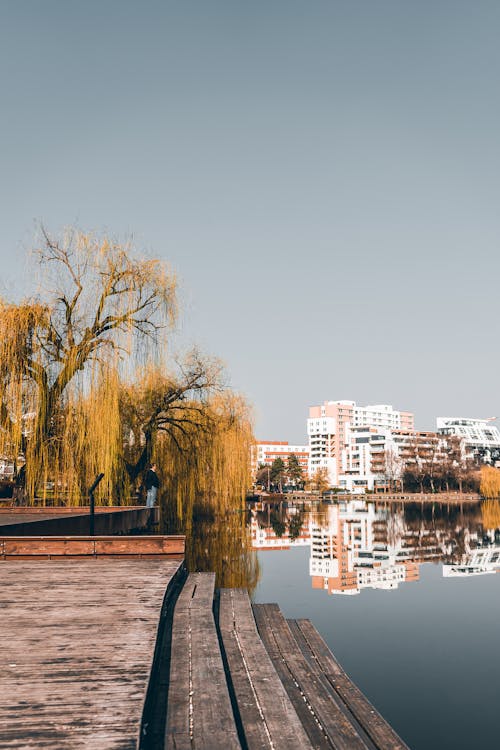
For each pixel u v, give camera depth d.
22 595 8.12
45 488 23.34
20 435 22.27
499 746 7.22
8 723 3.88
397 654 11.11
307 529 42.53
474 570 22.05
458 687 9.32
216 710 4.72
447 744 7.29
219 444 31.98
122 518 20.91
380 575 20.59
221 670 5.68
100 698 4.33
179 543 11.80
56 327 23.27
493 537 36.31
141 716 4.00
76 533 17.09
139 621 6.65
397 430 197.50
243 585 18.17
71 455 22.83
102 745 3.56
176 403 31.73
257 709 5.21
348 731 5.83
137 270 24.91
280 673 7.44
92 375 23.36
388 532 40.12
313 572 20.89
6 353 21.89
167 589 8.62
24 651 5.51
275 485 171.38
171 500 31.25
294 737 4.65
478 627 13.12
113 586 8.77
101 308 24.06
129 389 28.25
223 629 7.93
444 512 71.81
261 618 9.94
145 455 29.89
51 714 4.04
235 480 36.25
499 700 8.76
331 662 8.35
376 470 183.38
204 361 32.03
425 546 30.83
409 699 8.84
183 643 6.63
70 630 6.27
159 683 5.44
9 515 20.55
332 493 166.62
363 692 9.19
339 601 15.90
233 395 36.59
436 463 151.00
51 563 11.27
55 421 23.34
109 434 23.14
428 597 16.52
